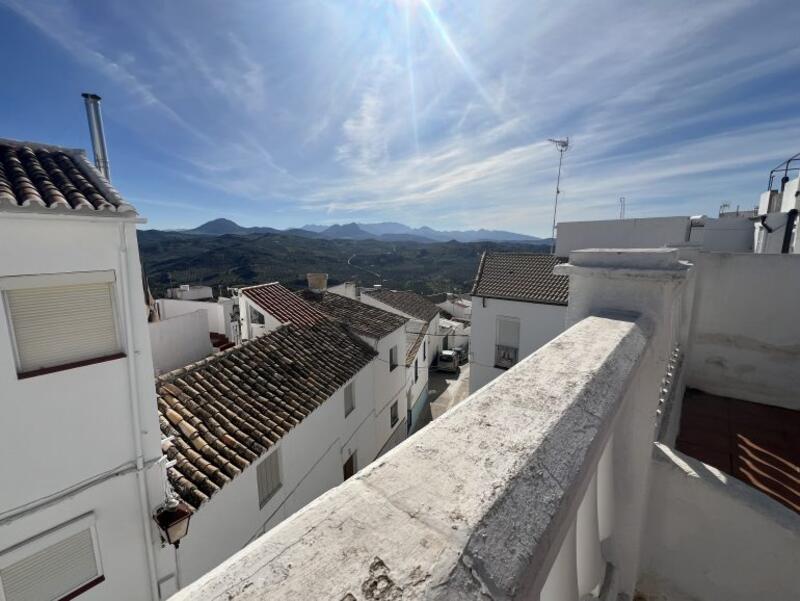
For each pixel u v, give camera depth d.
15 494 3.41
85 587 3.81
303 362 8.53
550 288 11.38
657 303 1.77
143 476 4.16
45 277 3.48
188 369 6.77
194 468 4.90
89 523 3.80
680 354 4.44
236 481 5.26
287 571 0.49
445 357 22.31
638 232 12.47
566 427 0.83
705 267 4.82
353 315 13.16
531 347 11.23
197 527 4.66
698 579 2.25
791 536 1.94
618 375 1.16
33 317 3.48
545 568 0.63
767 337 4.52
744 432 3.82
